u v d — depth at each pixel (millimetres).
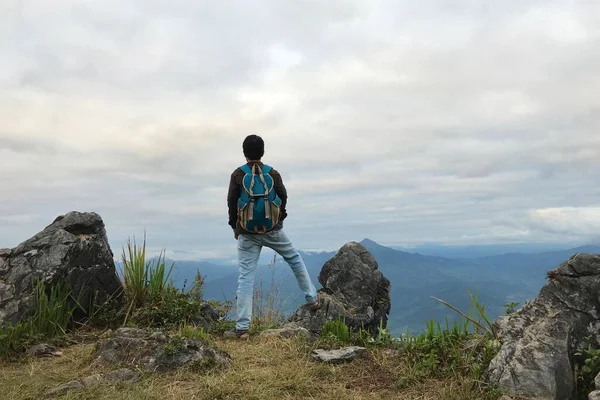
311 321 7020
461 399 3102
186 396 3225
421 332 4160
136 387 3316
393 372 3785
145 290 6367
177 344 3924
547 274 3764
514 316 3707
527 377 3123
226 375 3615
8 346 4457
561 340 3273
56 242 5836
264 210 5066
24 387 3436
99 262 6148
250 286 5285
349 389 3514
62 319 5391
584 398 3078
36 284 5375
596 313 3420
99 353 3994
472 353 3652
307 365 3963
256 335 5242
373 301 7977
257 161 5270
